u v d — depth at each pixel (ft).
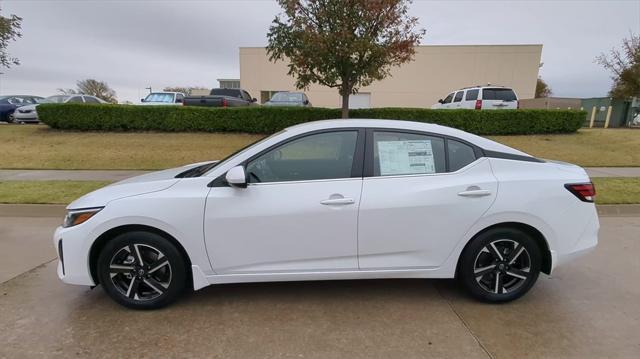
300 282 13.38
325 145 11.76
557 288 13.11
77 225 11.04
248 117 47.01
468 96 53.67
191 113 47.29
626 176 30.42
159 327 10.55
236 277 11.32
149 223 10.87
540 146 42.29
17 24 54.80
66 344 9.73
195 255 11.10
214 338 10.05
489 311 11.54
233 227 11.00
